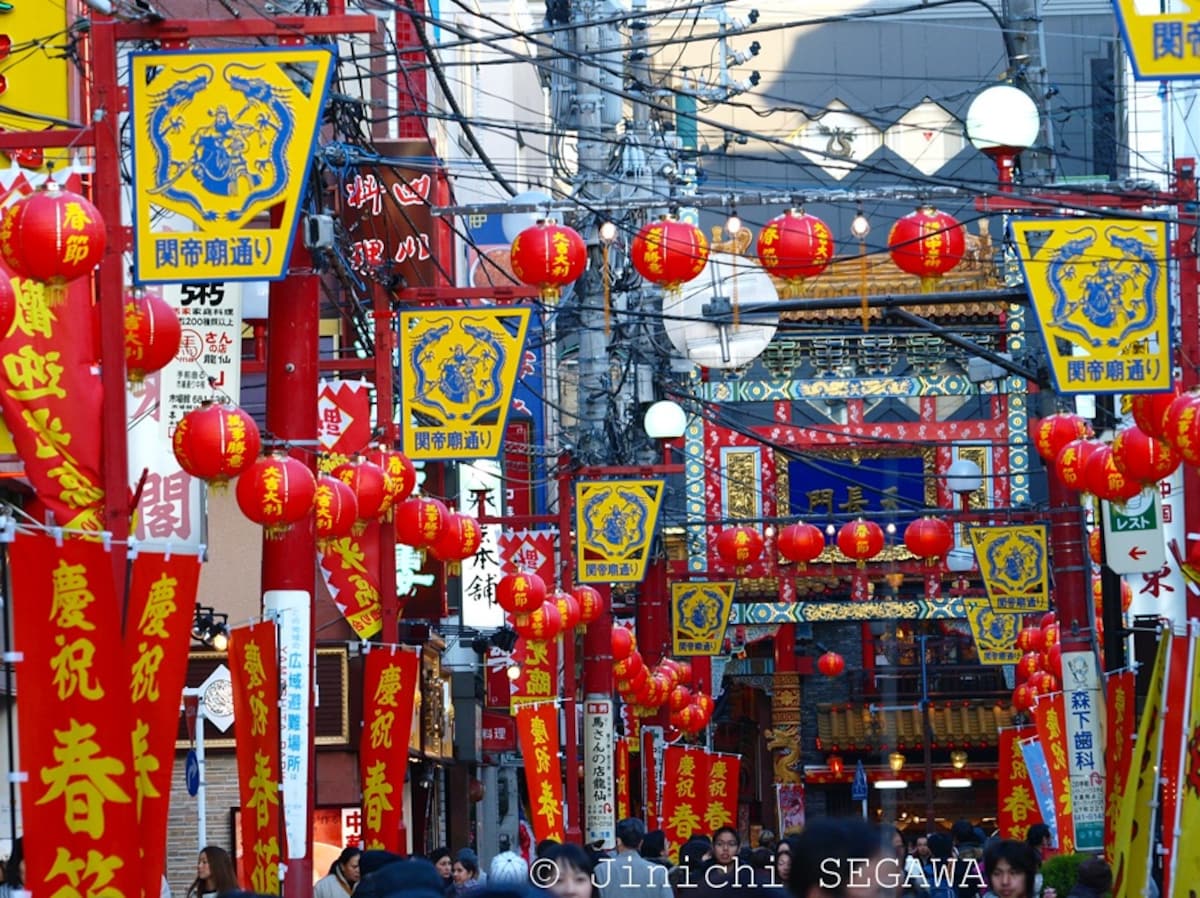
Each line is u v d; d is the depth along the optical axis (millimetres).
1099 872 20703
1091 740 36750
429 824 47812
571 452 42875
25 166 22844
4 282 15828
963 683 82562
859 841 9422
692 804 54406
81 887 15039
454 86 56750
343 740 36219
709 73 68375
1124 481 27578
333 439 28906
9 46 23141
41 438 16781
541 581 37000
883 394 75062
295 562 23000
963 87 82000
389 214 33938
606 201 25250
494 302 38938
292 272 23219
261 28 18922
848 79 82312
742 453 75562
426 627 44094
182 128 18906
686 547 75188
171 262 18734
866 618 77125
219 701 31328
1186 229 26578
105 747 15164
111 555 16000
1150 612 38375
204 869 21422
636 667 47938
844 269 74438
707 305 30078
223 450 19219
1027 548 43031
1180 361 26406
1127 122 51062
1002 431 74750
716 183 80125
